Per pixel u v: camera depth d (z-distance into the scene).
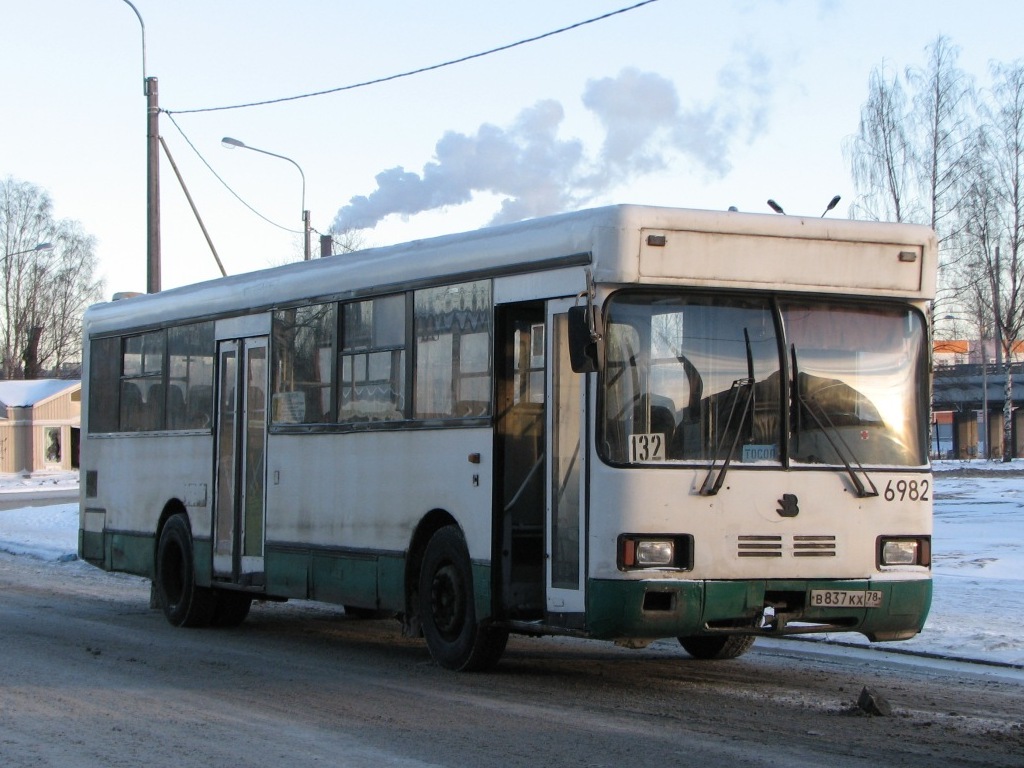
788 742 8.29
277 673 11.23
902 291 10.33
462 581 11.03
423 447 11.49
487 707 9.52
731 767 7.59
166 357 15.80
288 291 13.57
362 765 7.66
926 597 10.12
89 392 17.53
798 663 11.77
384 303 12.16
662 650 12.63
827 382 10.06
